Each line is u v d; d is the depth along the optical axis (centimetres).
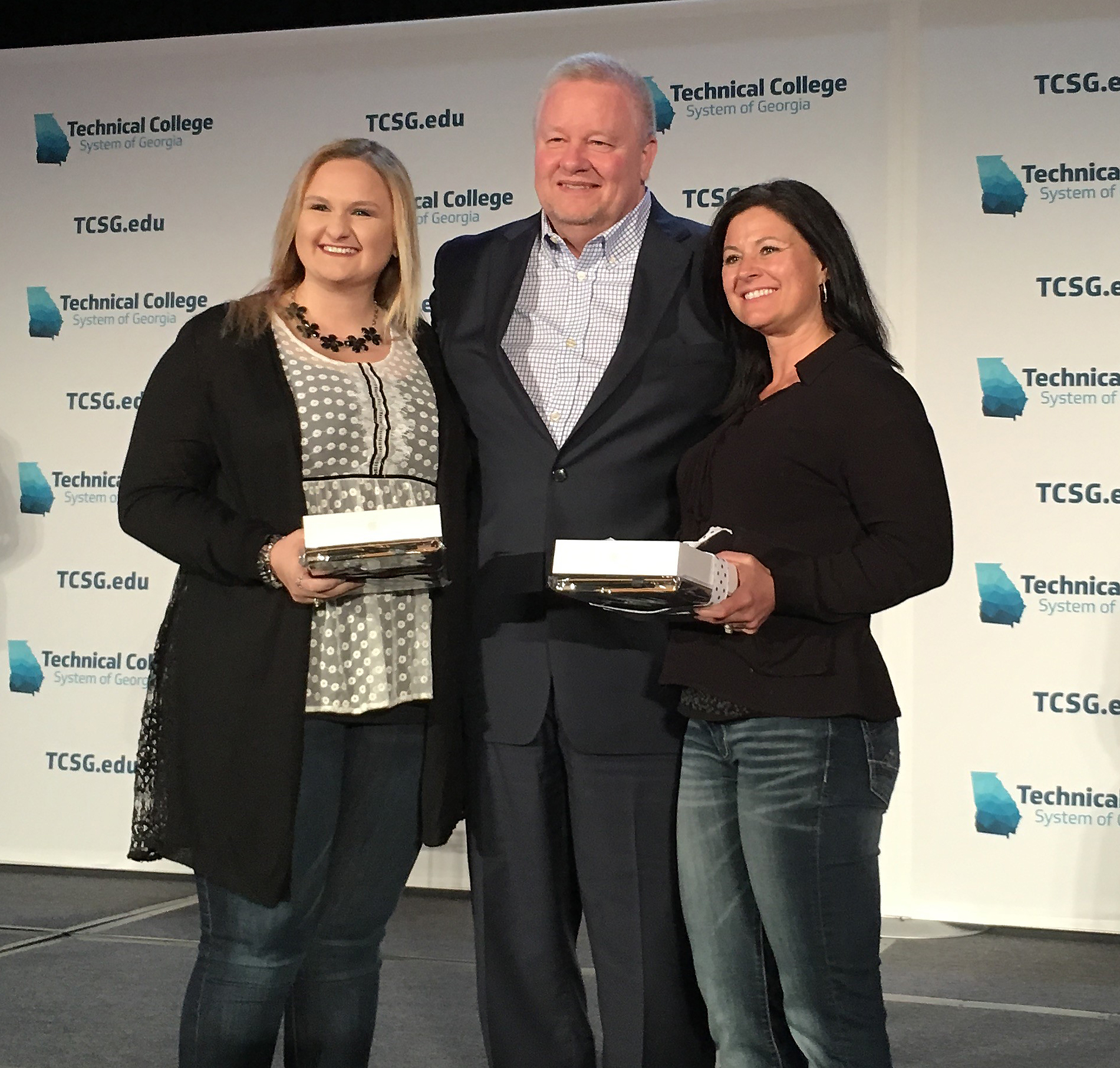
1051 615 366
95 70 420
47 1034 277
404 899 401
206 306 416
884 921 375
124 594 419
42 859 425
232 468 194
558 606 212
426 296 402
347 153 200
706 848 194
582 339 219
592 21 390
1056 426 366
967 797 371
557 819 218
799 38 378
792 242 194
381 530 167
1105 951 350
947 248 371
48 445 423
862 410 183
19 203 426
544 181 217
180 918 374
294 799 186
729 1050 194
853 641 186
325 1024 207
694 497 201
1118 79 361
